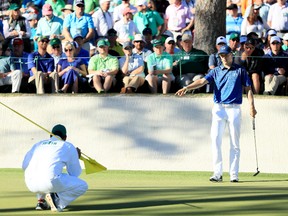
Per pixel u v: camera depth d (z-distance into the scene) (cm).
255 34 6297
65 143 3553
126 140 5638
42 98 5728
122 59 5878
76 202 3791
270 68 5744
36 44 7000
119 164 5631
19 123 5741
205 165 5556
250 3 7288
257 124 5534
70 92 5856
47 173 3466
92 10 7456
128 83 5791
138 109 5641
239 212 3450
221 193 4125
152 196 4009
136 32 7069
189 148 5581
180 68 5806
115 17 7106
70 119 5694
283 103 5516
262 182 4875
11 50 6334
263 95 5556
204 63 5819
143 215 3384
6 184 4644
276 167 5506
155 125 5616
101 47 5872
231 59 4812
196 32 6456
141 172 5500
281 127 5516
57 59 5928
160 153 5603
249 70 5734
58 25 6931
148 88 5812
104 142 5656
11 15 6912
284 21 7038
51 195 3494
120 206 3653
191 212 3453
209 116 5569
